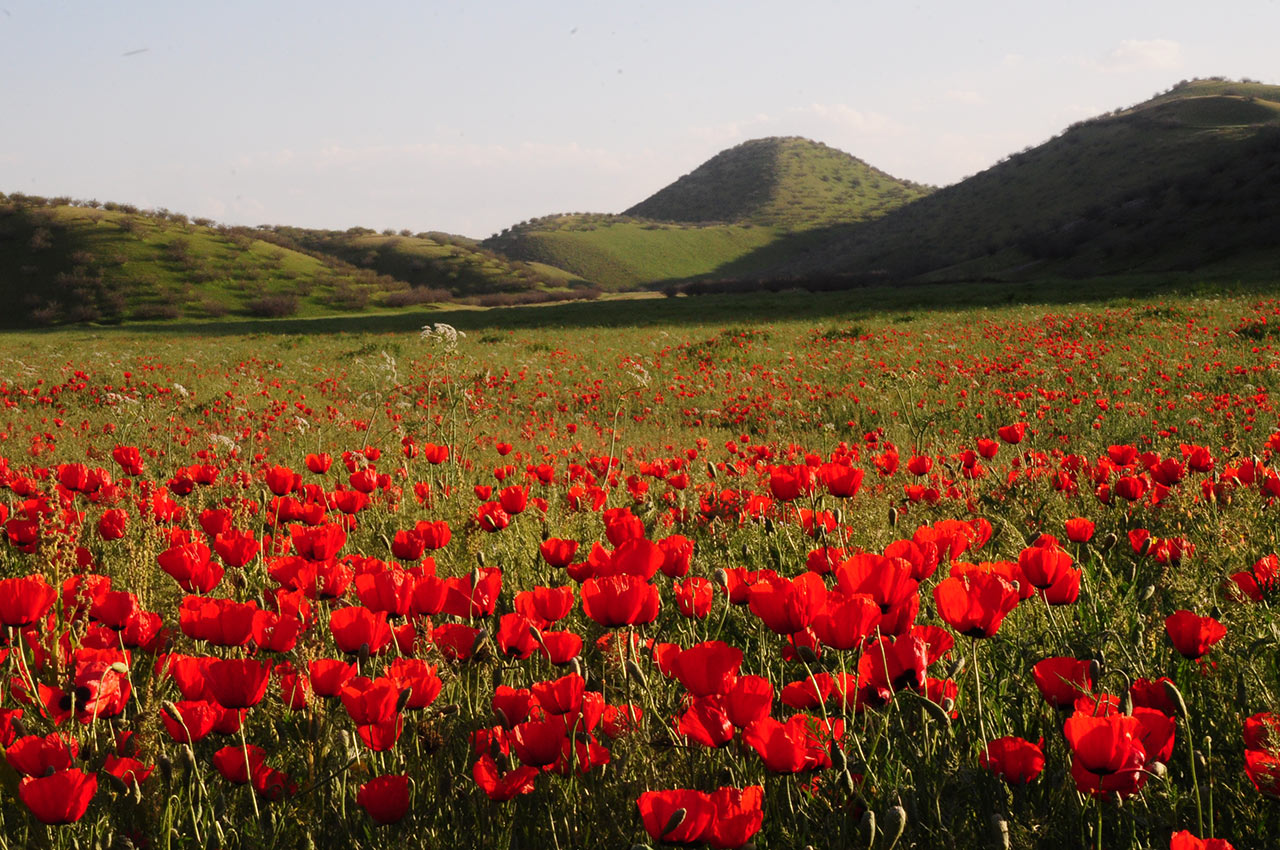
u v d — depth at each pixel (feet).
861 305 128.36
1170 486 12.78
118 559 11.05
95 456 25.76
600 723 6.07
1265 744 4.94
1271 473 12.32
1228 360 45.29
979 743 5.84
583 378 60.54
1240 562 9.53
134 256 333.62
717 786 5.24
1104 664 6.79
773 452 22.68
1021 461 17.12
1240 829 5.25
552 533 12.76
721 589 9.04
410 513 15.24
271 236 440.04
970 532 8.40
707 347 72.08
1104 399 33.86
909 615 6.18
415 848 5.22
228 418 40.06
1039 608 8.55
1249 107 428.56
